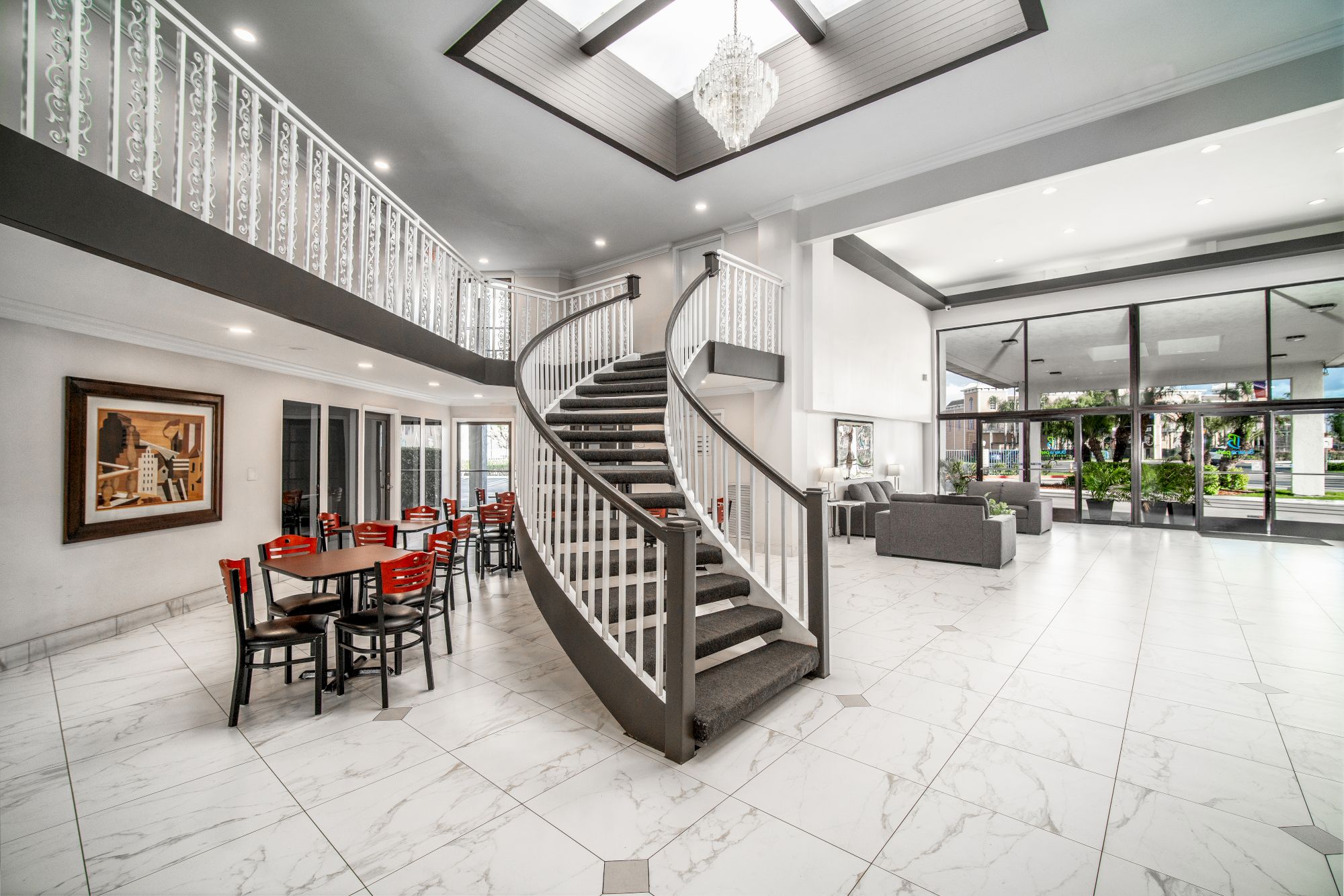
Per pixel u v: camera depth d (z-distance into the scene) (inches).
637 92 236.1
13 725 111.7
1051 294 404.5
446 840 78.1
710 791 89.4
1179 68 187.5
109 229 104.2
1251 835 78.1
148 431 182.1
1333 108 175.5
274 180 147.1
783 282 300.5
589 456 186.7
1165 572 240.2
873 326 376.8
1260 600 195.9
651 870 72.6
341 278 185.8
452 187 278.2
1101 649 150.0
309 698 125.1
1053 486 410.0
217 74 194.2
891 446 420.2
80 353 161.9
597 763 98.0
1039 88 197.8
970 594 207.6
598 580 142.9
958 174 243.6
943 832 79.7
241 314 150.3
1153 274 354.0
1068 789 89.3
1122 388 382.3
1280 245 319.0
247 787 90.7
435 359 234.2
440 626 176.6
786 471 302.4
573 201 296.2
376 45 179.8
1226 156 243.4
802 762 97.8
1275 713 113.5
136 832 80.0
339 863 73.6
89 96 111.1
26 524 147.6
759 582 147.7
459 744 104.3
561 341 273.1
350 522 305.6
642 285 376.5
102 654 152.6
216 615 189.6
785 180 270.7
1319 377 321.1
